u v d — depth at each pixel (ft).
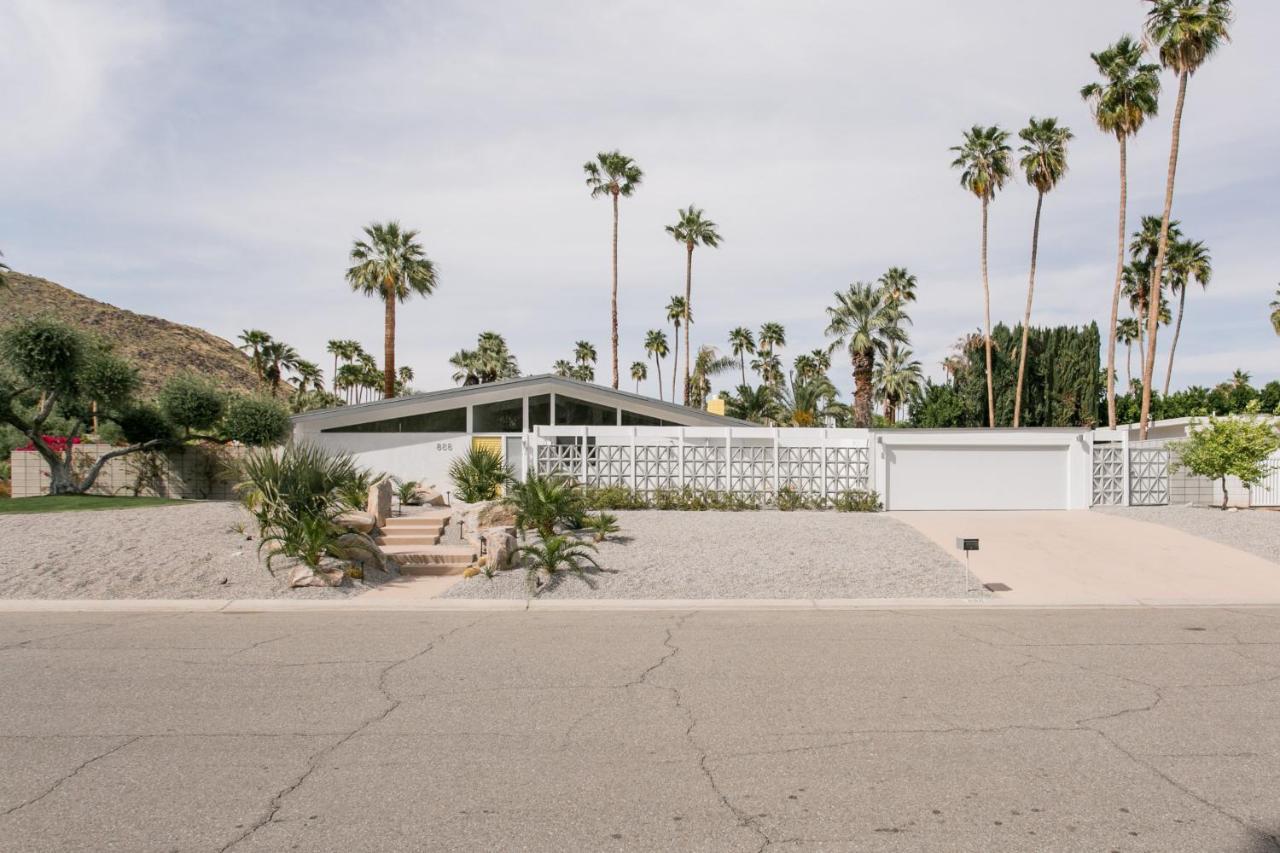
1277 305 171.12
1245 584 39.42
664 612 33.73
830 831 12.76
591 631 29.37
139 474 86.07
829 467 65.57
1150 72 104.83
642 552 43.65
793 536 47.73
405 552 45.32
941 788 14.48
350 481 44.68
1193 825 12.98
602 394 89.81
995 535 50.57
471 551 45.91
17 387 71.67
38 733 17.67
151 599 36.09
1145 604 35.63
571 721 18.44
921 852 12.07
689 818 13.25
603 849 12.17
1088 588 38.70
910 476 64.64
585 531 48.21
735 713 19.02
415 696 20.57
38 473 83.10
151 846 12.32
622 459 65.98
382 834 12.67
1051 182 123.54
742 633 28.91
